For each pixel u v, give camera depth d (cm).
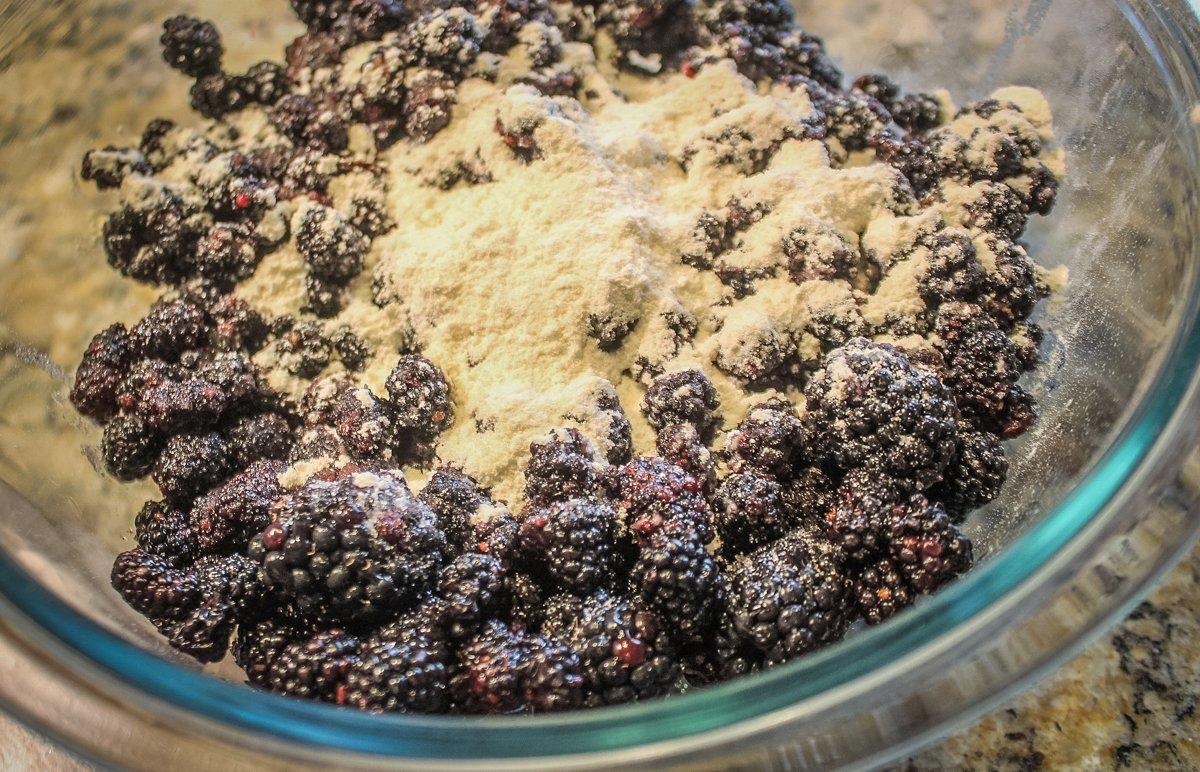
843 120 24
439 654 19
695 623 19
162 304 24
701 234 23
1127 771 18
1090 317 22
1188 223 20
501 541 21
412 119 24
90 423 24
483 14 25
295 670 19
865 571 20
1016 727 19
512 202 24
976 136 24
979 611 17
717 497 21
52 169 25
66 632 18
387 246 24
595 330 23
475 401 23
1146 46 22
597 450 22
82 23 26
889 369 21
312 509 20
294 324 24
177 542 22
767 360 22
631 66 26
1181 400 18
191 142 25
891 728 16
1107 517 17
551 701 19
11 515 21
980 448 21
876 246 23
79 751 17
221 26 27
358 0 25
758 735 16
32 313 24
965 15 25
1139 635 19
